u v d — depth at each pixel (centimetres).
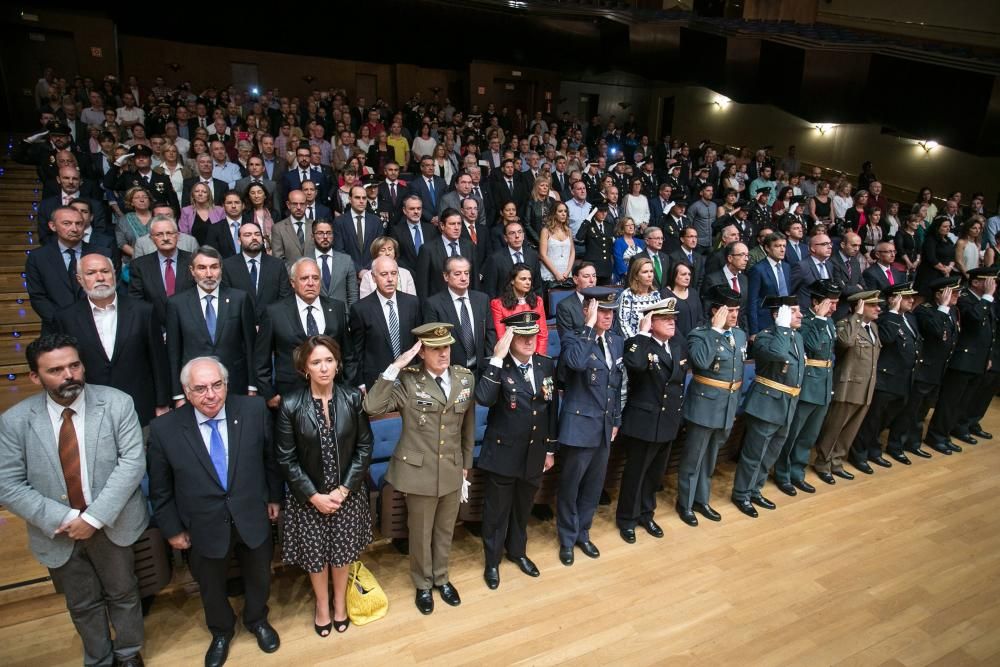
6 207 636
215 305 335
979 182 1097
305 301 338
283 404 246
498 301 378
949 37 1223
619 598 299
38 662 250
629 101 1675
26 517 216
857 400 409
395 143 889
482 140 1041
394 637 268
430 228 536
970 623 295
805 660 267
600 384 310
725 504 393
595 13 1352
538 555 331
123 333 305
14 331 494
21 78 1019
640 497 351
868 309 407
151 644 261
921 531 370
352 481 253
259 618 260
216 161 654
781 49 1191
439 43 1279
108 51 1068
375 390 254
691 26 1322
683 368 329
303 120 996
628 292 410
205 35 1168
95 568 234
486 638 270
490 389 280
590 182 847
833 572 327
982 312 462
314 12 1160
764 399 368
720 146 1523
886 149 1225
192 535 236
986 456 483
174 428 234
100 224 456
